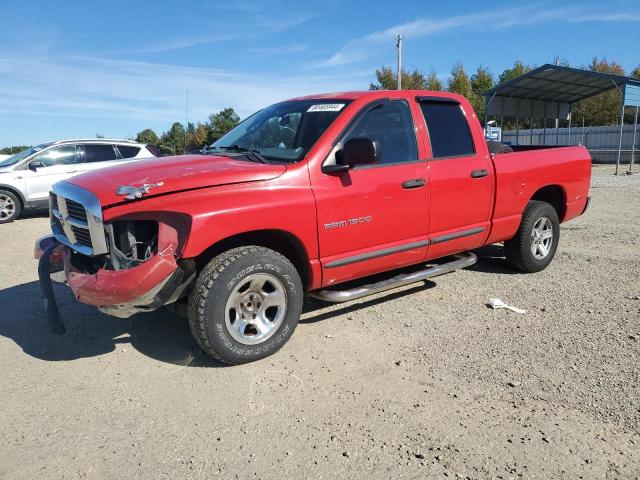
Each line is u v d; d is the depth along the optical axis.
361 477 2.71
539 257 6.19
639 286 5.61
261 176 3.95
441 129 5.13
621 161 30.03
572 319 4.75
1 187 11.65
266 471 2.77
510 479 2.67
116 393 3.59
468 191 5.21
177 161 4.29
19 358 4.16
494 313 4.94
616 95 39.94
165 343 4.41
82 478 2.73
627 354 4.01
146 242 3.76
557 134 33.34
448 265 5.32
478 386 3.58
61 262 4.42
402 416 3.24
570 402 3.36
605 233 8.52
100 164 12.61
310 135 4.42
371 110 4.61
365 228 4.48
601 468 2.74
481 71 44.97
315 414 3.29
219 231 3.71
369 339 4.41
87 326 4.81
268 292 4.04
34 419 3.29
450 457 2.84
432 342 4.32
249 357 3.95
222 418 3.26
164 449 2.96
